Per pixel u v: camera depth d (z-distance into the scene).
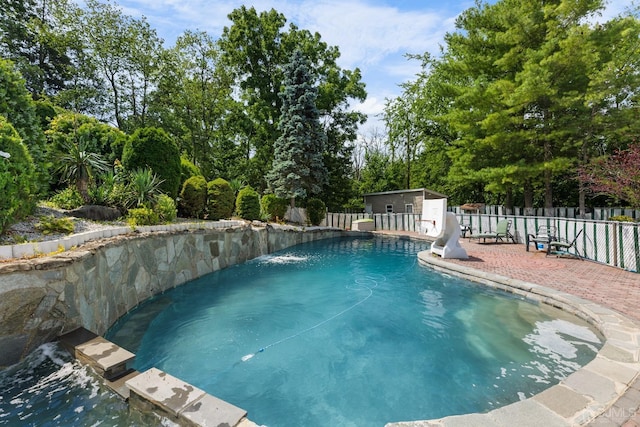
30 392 2.66
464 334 4.25
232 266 9.10
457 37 15.60
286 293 6.34
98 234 4.82
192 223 7.99
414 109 24.05
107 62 20.48
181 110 21.58
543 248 9.85
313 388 3.08
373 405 2.82
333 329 4.52
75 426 2.32
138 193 7.23
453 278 7.34
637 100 11.70
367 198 24.08
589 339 3.91
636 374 2.68
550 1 13.25
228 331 4.44
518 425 2.10
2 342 2.84
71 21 19.38
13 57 18.34
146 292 5.73
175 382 2.62
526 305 5.27
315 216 17.94
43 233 4.47
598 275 6.27
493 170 14.09
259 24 20.45
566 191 18.92
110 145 9.69
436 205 8.86
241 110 22.58
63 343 3.22
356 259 10.29
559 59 11.70
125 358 2.96
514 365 3.39
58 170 6.87
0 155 3.77
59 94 18.95
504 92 13.05
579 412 2.21
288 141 16.56
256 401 2.88
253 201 12.30
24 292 2.95
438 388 3.05
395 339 4.16
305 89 17.22
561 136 13.02
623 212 14.05
